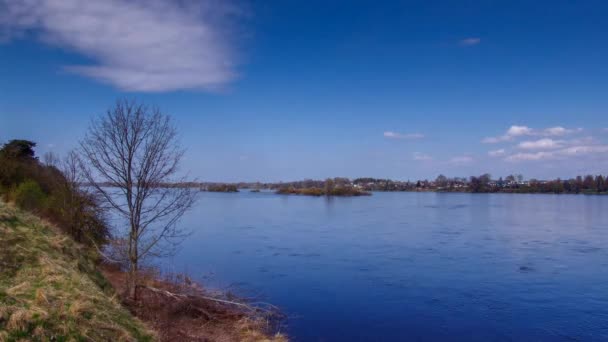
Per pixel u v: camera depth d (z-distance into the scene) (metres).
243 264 27.47
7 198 20.55
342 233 42.94
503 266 27.33
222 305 16.70
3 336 6.34
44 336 6.76
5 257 8.82
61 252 10.84
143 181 13.99
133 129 13.70
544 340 15.45
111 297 10.51
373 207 83.75
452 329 16.38
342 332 15.82
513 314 18.08
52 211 22.11
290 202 102.19
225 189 188.12
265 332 15.25
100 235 21.20
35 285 8.20
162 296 14.84
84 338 7.23
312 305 18.94
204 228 46.53
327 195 143.50
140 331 8.93
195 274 23.83
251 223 52.44
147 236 28.19
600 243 36.84
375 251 32.59
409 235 41.50
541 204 94.88
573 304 19.53
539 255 31.17
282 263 27.83
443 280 23.66
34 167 28.81
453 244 36.03
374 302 19.55
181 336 12.22
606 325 16.91
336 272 25.42
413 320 17.22
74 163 21.23
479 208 80.94
